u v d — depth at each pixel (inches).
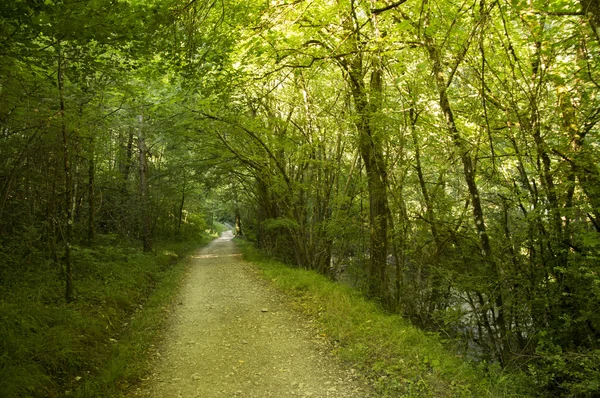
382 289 391.5
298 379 191.3
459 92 319.6
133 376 195.3
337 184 532.4
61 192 383.9
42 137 330.3
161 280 494.3
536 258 263.1
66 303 272.2
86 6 190.9
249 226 1070.4
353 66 377.4
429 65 285.7
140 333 259.9
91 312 269.0
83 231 531.2
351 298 331.6
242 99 442.9
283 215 651.5
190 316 317.1
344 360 212.1
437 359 195.2
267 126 569.6
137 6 211.6
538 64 268.5
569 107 259.4
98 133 406.3
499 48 289.4
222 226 2684.5
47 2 197.6
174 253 804.6
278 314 314.3
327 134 519.2
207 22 268.7
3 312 204.7
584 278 223.9
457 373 181.5
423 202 381.1
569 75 271.3
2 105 278.1
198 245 1200.2
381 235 398.0
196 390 181.6
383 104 343.9
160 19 211.9
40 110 297.9
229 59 334.6
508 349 264.2
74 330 225.6
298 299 359.3
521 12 232.7
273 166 577.9
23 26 197.6
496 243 284.4
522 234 259.0
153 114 507.5
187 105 486.9
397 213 411.8
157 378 195.9
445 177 361.1
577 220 249.9
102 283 362.0
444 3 273.4
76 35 204.2
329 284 386.9
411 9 300.5
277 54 321.4
